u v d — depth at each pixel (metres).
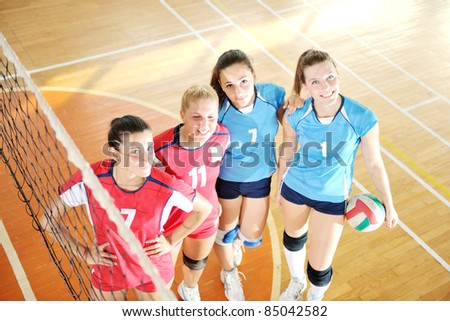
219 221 4.97
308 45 9.80
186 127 3.96
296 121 4.24
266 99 4.43
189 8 10.77
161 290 2.61
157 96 8.38
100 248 3.61
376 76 9.04
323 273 4.71
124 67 8.98
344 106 4.03
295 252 4.91
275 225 6.38
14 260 5.70
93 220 3.52
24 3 10.55
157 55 9.31
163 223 3.65
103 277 3.76
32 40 9.51
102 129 7.62
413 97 8.57
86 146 7.32
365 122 3.99
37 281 5.47
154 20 10.30
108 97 8.28
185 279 5.05
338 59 9.45
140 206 3.52
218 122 4.47
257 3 11.12
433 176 7.09
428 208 6.61
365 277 5.74
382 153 7.45
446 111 8.29
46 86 8.40
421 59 9.53
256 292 5.58
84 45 9.46
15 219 6.11
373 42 9.96
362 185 6.92
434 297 5.54
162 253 3.71
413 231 6.30
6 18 10.08
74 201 3.56
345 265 5.87
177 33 9.95
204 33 9.99
